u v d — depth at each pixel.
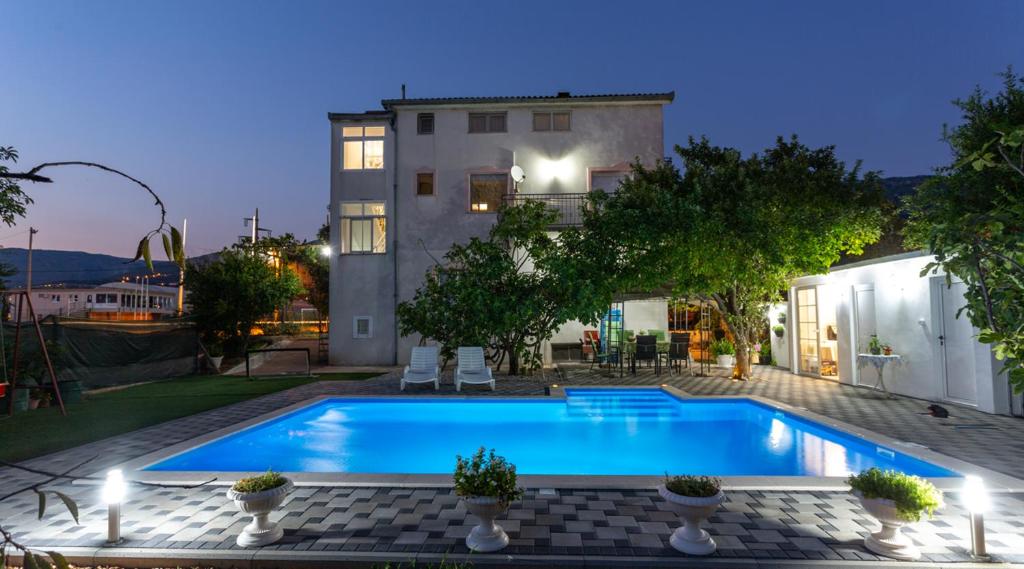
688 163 13.83
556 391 11.39
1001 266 2.38
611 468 7.01
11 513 4.70
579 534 4.23
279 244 24.98
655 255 12.30
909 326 10.59
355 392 11.54
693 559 3.79
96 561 3.94
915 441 7.05
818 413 8.97
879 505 3.84
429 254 18.28
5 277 10.90
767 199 11.87
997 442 6.97
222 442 7.48
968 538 4.14
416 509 4.77
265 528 4.15
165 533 4.29
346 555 3.87
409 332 13.97
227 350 18.84
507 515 4.62
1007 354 2.37
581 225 15.46
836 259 12.04
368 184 18.66
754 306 13.60
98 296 58.62
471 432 9.05
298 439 8.60
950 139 3.88
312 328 39.41
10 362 10.03
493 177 18.56
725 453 7.60
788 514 4.64
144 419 8.92
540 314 13.85
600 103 18.25
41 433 7.89
